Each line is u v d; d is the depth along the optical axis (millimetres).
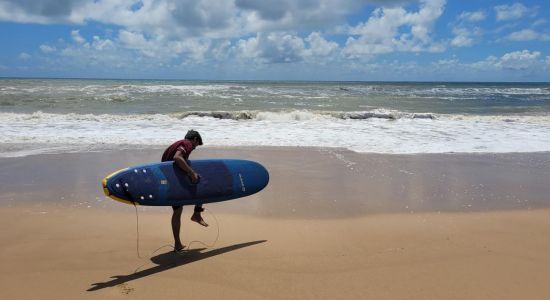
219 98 28469
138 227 5055
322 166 8500
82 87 37812
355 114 17547
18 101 22672
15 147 10203
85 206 5836
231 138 11984
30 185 6871
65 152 9680
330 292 3412
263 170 4863
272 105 23969
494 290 3447
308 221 5316
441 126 14953
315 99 29781
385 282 3588
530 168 8531
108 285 3533
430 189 6883
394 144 11227
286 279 3652
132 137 11930
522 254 4238
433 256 4176
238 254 4238
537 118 17375
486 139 12117
